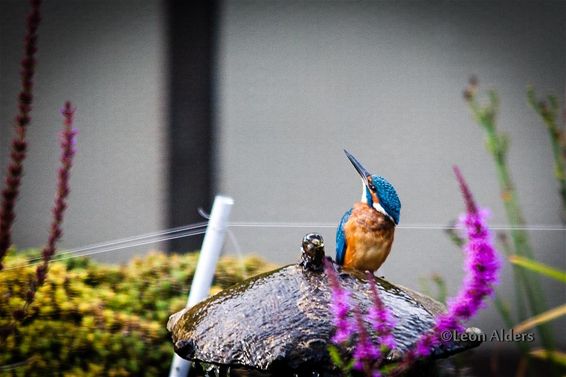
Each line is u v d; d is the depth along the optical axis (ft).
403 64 43.62
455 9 43.60
